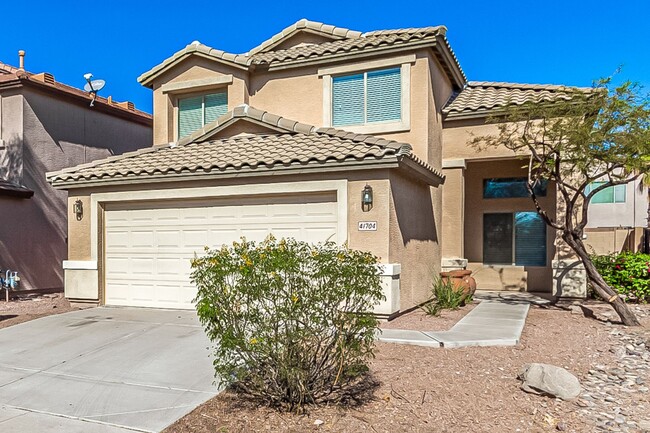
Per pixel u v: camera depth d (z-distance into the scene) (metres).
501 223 17.52
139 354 8.59
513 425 5.79
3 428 5.80
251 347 5.68
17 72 17.19
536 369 6.85
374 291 6.24
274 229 11.82
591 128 11.09
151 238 13.02
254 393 6.45
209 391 6.82
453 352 8.47
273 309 5.71
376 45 14.12
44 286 17.97
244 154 12.46
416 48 13.79
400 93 14.21
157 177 12.44
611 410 6.29
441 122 15.49
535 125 13.23
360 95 14.73
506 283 17.27
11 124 17.45
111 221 13.48
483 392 6.71
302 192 11.45
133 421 5.94
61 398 6.72
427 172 12.92
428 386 6.84
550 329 10.52
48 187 18.20
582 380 7.42
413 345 8.84
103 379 7.42
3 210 16.56
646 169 10.85
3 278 16.00
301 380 5.96
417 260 12.86
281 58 15.41
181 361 8.16
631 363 8.27
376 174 10.83
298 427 5.66
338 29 16.69
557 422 5.88
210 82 16.09
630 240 19.56
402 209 11.70
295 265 5.74
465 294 13.32
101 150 20.56
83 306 13.49
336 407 6.14
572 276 14.47
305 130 13.55
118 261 13.38
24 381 7.41
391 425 5.71
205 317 5.82
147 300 13.01
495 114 14.74
